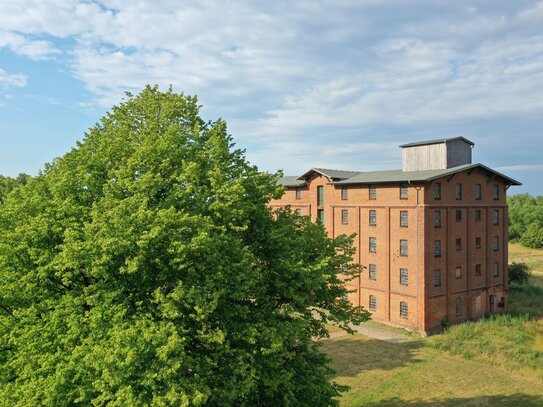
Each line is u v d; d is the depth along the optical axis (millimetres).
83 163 18938
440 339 39500
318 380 18453
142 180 16703
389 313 45875
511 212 137000
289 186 62875
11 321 17531
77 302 15461
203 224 15656
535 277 71312
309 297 18172
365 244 49062
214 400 15219
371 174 52938
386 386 30344
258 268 18047
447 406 27219
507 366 33281
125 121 21281
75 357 14180
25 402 14578
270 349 15242
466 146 48562
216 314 16578
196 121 21938
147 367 14000
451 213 45125
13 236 16484
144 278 15938
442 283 43938
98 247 14961
